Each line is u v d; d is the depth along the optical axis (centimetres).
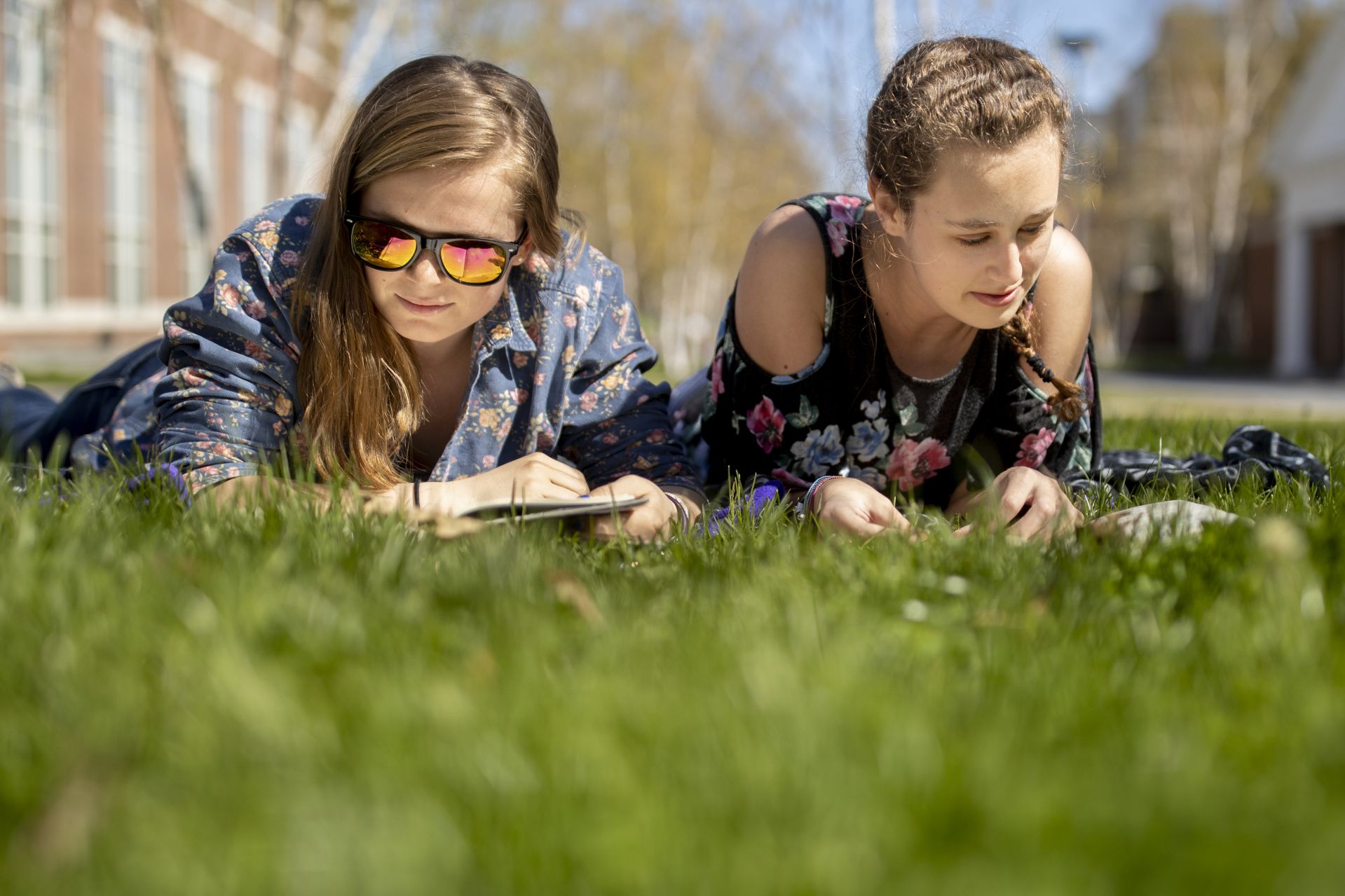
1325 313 3052
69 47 2081
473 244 250
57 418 351
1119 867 93
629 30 2859
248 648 136
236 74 2456
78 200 2153
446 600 162
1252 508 241
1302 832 97
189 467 253
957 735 117
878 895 89
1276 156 2831
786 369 296
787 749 111
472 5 1681
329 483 244
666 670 134
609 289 303
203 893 91
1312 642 144
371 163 247
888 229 268
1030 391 303
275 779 108
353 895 90
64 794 107
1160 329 4647
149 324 2389
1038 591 176
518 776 109
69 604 154
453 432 295
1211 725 122
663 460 294
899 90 260
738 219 3303
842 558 193
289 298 269
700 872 92
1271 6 3403
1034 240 254
